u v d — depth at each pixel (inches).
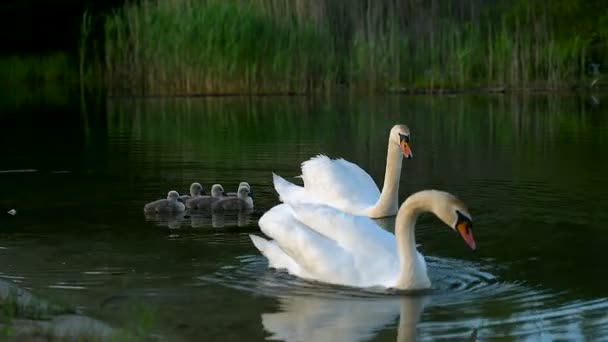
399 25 1503.4
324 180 606.9
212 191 628.1
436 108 1221.7
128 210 605.9
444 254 486.0
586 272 449.4
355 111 1195.9
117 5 1884.8
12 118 1189.1
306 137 956.6
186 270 459.5
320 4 1439.5
